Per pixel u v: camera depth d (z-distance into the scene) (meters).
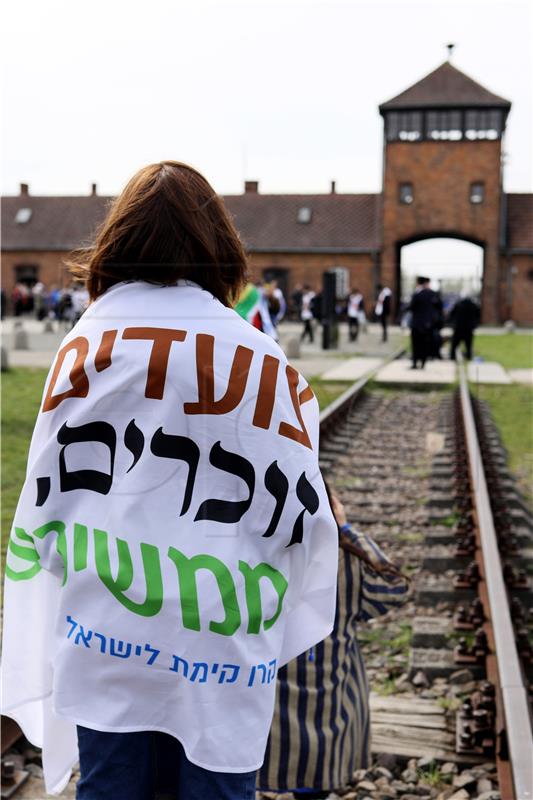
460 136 46.16
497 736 3.38
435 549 6.36
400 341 14.09
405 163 46.59
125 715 1.71
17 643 1.85
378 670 4.46
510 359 15.76
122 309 1.80
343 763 2.89
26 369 13.00
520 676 3.40
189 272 1.82
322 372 11.92
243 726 1.72
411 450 9.96
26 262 46.28
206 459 1.73
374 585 2.95
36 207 47.22
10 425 10.00
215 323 1.78
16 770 3.22
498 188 45.88
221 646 1.70
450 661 4.36
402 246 47.00
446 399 12.90
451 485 8.35
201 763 1.70
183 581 1.70
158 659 1.70
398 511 7.63
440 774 3.42
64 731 2.01
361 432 10.72
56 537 1.76
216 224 1.88
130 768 1.77
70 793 3.13
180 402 1.73
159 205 1.82
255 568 1.75
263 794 3.29
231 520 1.73
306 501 1.78
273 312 15.29
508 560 6.28
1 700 1.85
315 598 1.88
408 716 3.88
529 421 12.45
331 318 14.26
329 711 2.82
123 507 1.71
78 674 1.72
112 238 1.83
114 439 1.74
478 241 46.25
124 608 1.70
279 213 48.50
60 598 1.76
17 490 7.85
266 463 1.75
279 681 2.79
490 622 4.50
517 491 8.67
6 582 1.83
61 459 1.76
